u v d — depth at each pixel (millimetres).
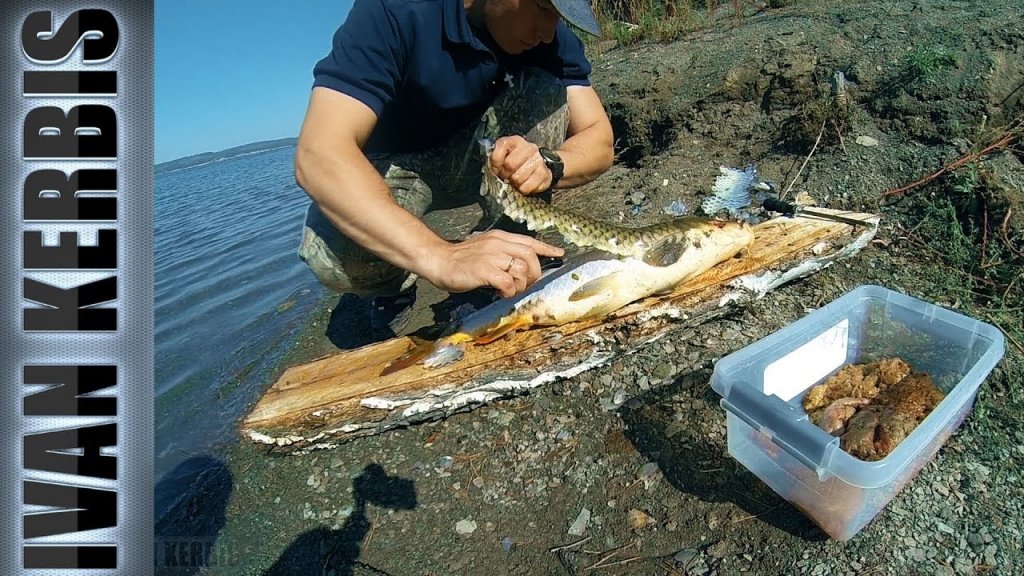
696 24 2297
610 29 2504
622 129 1773
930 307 823
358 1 883
